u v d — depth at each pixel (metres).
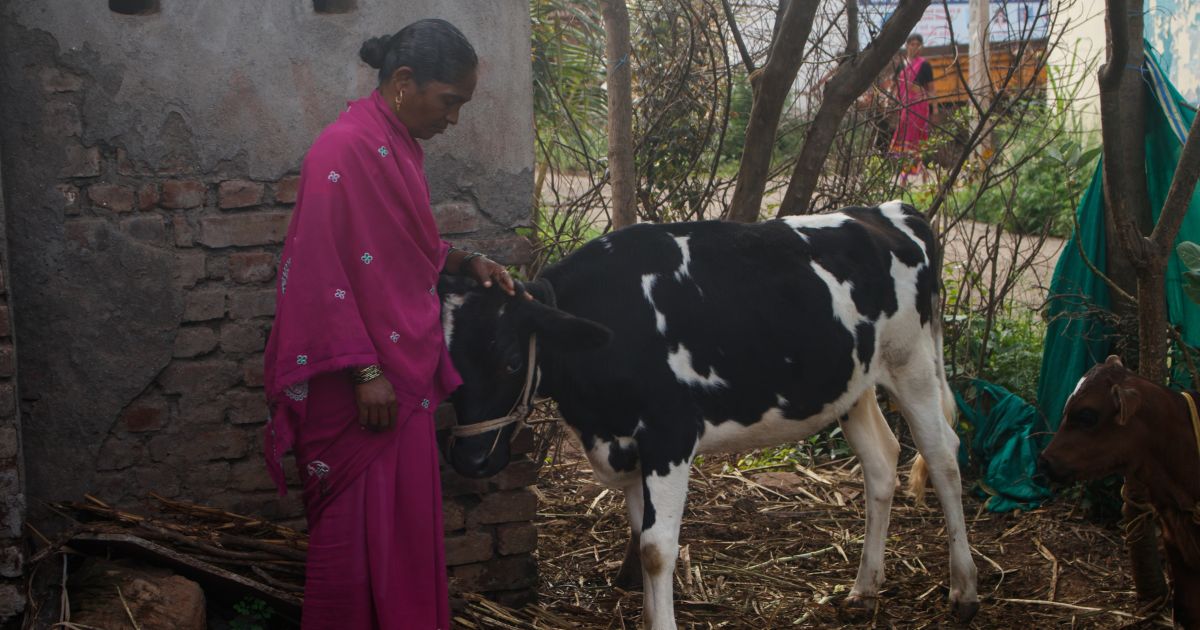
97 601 3.03
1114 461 3.46
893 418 5.76
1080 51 10.08
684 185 5.66
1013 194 6.03
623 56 4.78
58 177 3.29
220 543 3.32
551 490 5.24
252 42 3.42
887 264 3.97
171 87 3.36
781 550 4.62
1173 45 8.50
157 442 3.47
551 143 6.16
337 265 2.67
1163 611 3.89
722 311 3.58
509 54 3.72
